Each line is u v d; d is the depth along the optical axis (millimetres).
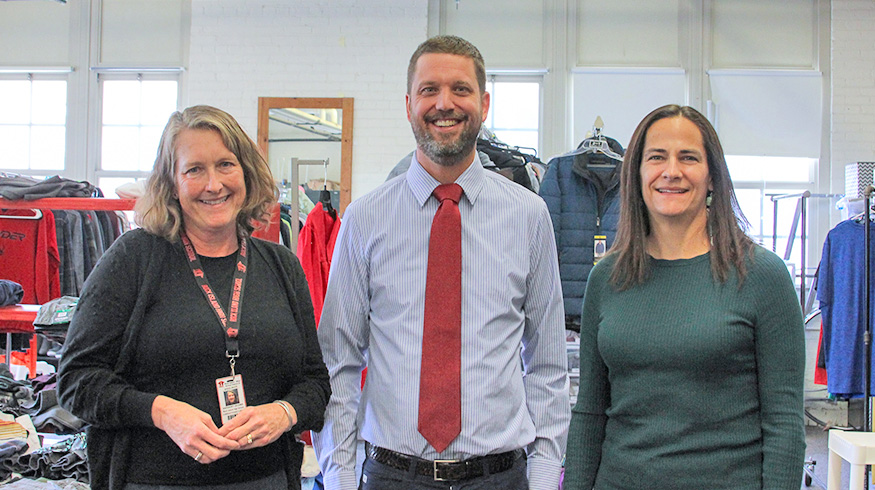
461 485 1550
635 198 1517
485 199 1707
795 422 1311
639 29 5543
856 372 4129
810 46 5531
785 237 5531
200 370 1386
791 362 1340
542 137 5547
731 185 1447
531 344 1769
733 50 5543
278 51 5574
